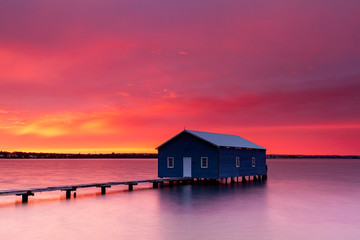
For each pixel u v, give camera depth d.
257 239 18.38
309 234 19.53
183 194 38.22
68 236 18.92
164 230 20.34
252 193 39.78
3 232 19.84
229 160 50.47
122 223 22.33
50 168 153.00
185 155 49.47
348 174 89.38
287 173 95.56
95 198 34.94
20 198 36.16
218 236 18.97
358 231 20.38
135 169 139.25
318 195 39.03
